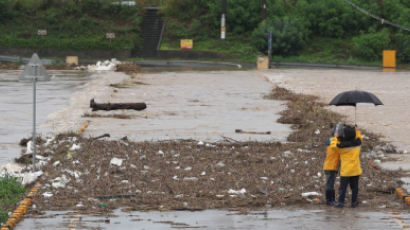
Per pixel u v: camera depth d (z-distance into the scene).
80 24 118.50
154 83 58.62
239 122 30.98
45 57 111.56
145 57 113.38
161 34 118.81
